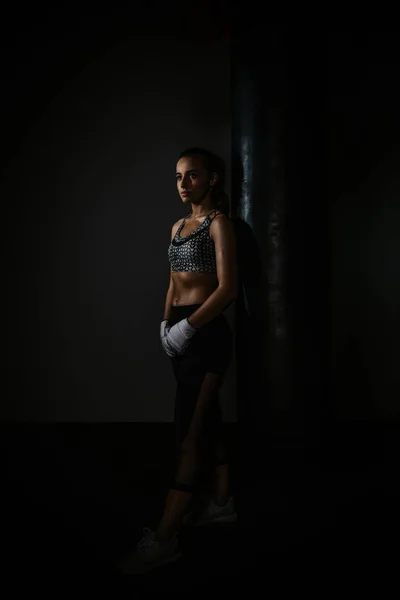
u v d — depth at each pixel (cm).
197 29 360
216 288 220
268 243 293
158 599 164
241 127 303
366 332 356
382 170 356
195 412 207
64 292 360
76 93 360
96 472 280
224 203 299
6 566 185
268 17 296
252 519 226
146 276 361
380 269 356
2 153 358
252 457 296
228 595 166
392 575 179
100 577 178
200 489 246
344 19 357
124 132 360
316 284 299
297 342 293
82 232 360
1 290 359
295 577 178
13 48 359
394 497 247
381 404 357
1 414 359
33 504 240
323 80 306
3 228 358
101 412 360
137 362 361
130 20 361
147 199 360
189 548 201
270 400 292
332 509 234
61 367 360
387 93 356
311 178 298
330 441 307
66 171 360
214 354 212
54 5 361
